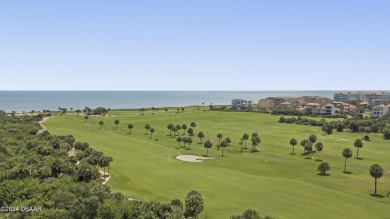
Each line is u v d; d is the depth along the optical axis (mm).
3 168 69000
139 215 50438
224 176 84312
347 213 61625
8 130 119250
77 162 86812
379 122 173375
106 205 50750
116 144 125125
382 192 76875
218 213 59062
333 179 86750
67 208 52406
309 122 186250
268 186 76625
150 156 106625
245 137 131375
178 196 68062
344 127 172125
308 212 61031
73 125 172500
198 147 128500
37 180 63250
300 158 111188
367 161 108062
